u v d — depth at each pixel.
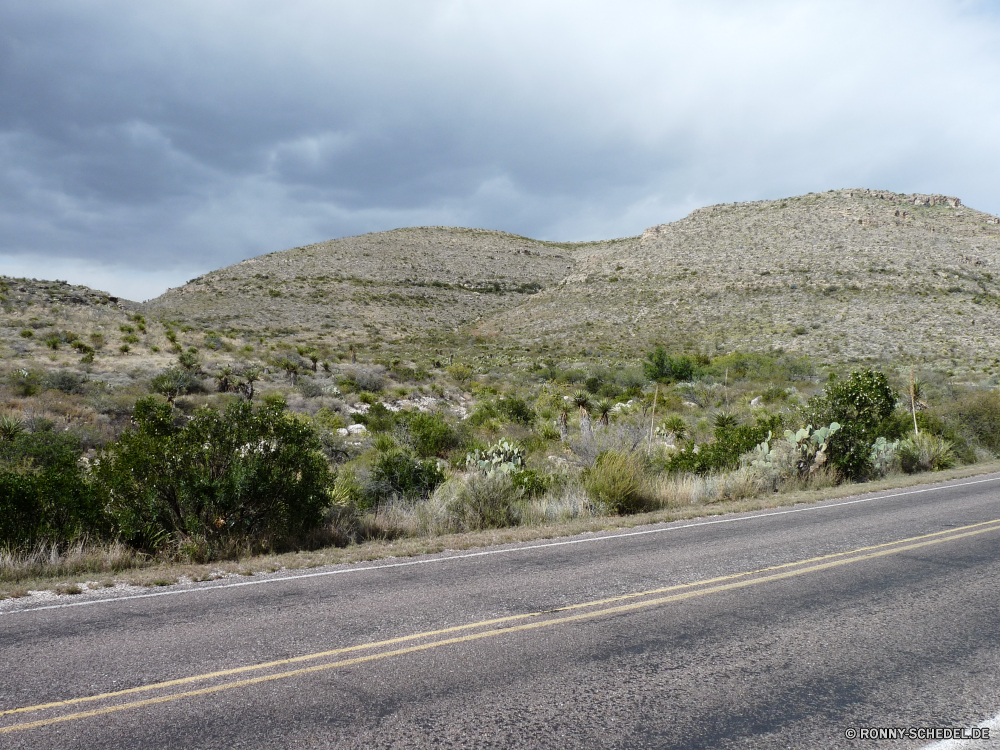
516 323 87.56
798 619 4.81
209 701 3.52
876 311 68.69
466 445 19.12
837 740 3.11
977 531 7.88
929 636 4.46
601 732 3.18
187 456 7.75
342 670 3.92
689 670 3.91
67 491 7.59
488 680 3.78
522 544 7.78
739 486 12.10
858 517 9.06
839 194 130.12
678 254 104.31
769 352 58.00
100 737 3.15
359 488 11.20
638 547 7.40
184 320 73.31
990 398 19.48
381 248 132.12
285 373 36.00
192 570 6.58
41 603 5.39
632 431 19.55
